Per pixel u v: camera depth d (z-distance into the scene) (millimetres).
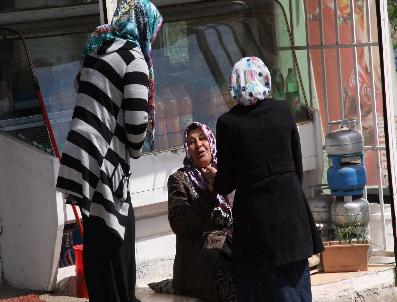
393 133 9195
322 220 9555
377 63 10539
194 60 9914
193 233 8195
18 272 9039
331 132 9523
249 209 7164
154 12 7281
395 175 9172
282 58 10461
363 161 9602
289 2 10812
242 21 10305
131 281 7238
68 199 7379
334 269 9086
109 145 6973
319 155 10188
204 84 9883
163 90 9594
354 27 9914
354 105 10531
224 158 7246
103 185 6949
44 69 9055
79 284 8547
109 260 7082
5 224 9078
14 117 8922
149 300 8336
